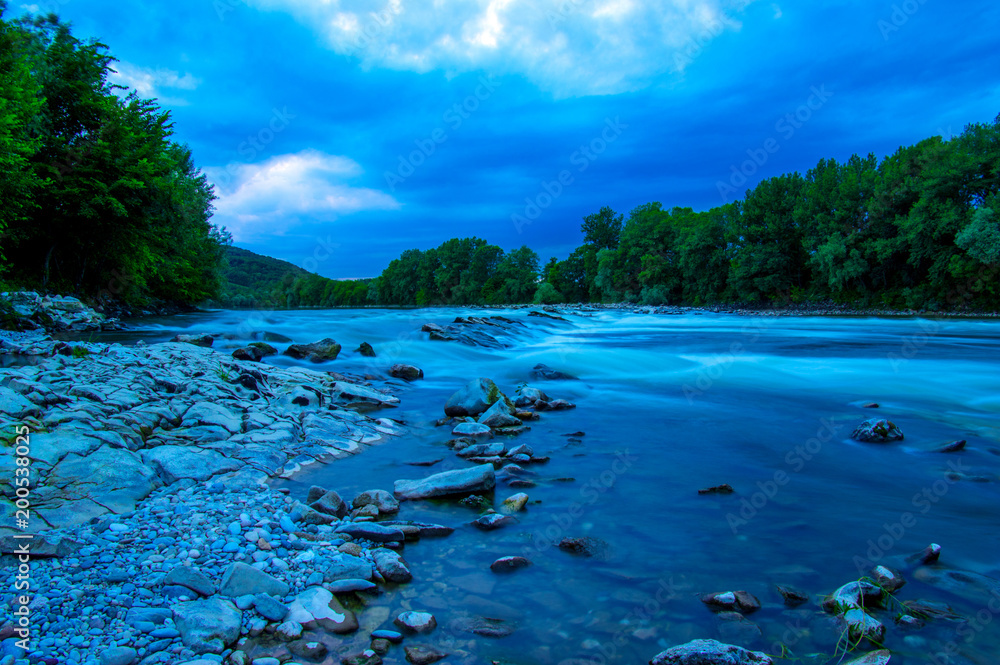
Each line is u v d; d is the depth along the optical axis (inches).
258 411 312.2
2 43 791.7
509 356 650.2
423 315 1482.5
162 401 295.7
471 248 5231.3
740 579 149.3
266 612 129.1
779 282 2610.7
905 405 391.9
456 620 131.0
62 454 207.3
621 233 3850.9
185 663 109.4
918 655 116.0
